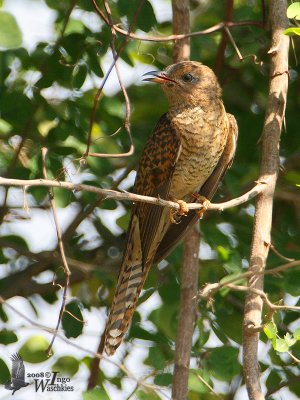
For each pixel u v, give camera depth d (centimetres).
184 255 1034
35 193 1077
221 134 1125
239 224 1205
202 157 1119
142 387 915
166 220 1084
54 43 1134
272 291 1053
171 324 1088
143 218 1091
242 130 1256
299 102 1290
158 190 1104
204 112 1115
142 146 1209
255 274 848
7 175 1096
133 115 1309
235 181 1155
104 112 1148
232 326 1077
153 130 1139
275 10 964
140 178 1126
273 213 1295
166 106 1316
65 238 1198
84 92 1163
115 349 1044
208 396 1055
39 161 1088
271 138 923
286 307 817
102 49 1112
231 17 1167
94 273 1173
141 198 823
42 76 1113
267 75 1277
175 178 1128
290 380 1058
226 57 1286
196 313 1013
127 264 1092
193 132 1110
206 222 1167
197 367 1016
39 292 1250
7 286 1266
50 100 1155
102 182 1120
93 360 1098
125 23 1112
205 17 1291
